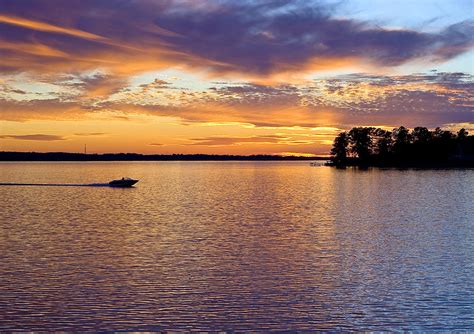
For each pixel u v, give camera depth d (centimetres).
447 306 2214
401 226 4475
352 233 4072
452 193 8381
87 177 15962
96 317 2089
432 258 3100
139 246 3478
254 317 2106
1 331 1955
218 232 4116
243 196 8069
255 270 2811
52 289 2431
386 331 1969
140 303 2252
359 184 11256
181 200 7281
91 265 2900
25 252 3250
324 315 2125
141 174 19175
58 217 5153
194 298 2320
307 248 3425
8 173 19800
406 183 11362
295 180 13612
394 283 2550
